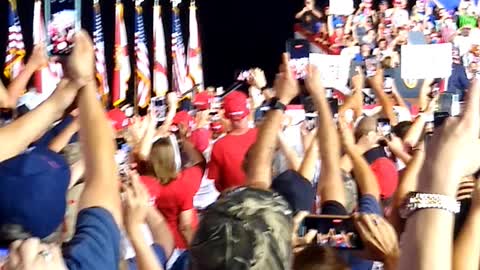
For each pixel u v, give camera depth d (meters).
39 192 3.45
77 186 5.46
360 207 5.85
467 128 3.12
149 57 24.84
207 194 9.78
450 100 11.09
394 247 4.49
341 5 17.81
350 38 20.80
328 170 6.09
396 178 7.99
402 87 17.88
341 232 4.70
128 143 10.66
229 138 9.27
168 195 8.09
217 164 9.28
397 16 21.09
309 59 11.44
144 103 20.41
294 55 11.46
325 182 6.07
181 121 13.16
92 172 3.88
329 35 20.73
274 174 8.09
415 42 20.19
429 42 21.50
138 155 8.72
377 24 21.14
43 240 3.38
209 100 14.70
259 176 5.96
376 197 6.08
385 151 8.92
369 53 20.62
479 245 3.77
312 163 6.95
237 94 9.45
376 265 5.18
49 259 3.08
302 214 4.82
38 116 3.94
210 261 3.15
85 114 3.97
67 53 4.14
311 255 4.26
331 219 4.73
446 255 3.07
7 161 3.55
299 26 21.17
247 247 3.14
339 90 12.18
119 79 20.41
